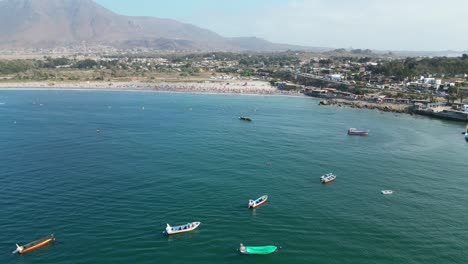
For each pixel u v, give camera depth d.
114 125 181.25
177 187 100.44
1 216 82.75
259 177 109.81
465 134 169.50
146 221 81.69
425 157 136.88
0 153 129.88
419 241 77.00
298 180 108.69
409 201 96.00
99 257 68.88
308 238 77.00
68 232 76.75
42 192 95.94
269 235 77.69
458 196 100.06
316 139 159.75
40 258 68.44
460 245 75.94
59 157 126.12
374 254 72.12
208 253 71.19
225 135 162.62
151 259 68.75
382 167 123.38
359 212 89.06
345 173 116.19
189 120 197.75
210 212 86.62
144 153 132.12
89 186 100.19
